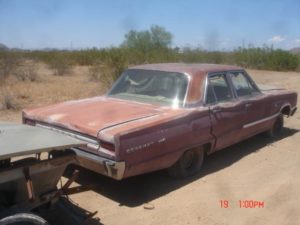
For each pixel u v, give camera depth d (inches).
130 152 184.5
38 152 128.7
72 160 149.8
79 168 237.5
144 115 208.8
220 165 257.3
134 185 219.5
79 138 195.8
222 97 251.6
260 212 190.9
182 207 194.2
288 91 333.7
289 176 240.1
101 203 196.5
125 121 197.8
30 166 135.7
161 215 185.3
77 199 199.9
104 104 236.1
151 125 194.7
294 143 314.7
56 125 207.3
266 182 229.5
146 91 245.8
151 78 249.6
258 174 242.4
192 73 238.5
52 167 143.0
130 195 206.5
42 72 944.9
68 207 167.6
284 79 898.7
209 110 232.1
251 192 214.2
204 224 178.1
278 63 1289.4
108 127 189.3
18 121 354.6
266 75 1031.0
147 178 229.8
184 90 232.1
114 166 181.2
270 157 276.8
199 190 215.2
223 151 288.7
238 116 259.0
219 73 255.0
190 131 217.6
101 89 583.5
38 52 1387.8
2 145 128.7
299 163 265.7
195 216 185.2
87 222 175.9
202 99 232.7
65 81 726.5
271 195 211.0
